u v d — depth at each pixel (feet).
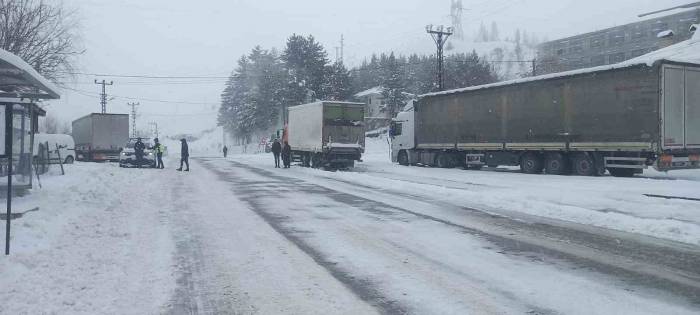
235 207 41.91
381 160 134.51
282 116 255.09
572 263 23.79
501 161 86.38
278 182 65.82
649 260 24.36
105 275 21.12
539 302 18.29
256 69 314.35
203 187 58.34
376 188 58.29
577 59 296.10
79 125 146.82
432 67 282.97
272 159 148.36
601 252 26.02
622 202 44.37
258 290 19.66
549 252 26.00
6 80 35.06
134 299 18.39
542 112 78.13
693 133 66.49
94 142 130.21
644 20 265.34
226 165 111.86
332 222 34.78
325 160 93.04
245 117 289.12
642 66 64.80
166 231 30.94
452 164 98.43
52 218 31.55
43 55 87.04
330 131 93.04
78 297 18.34
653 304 18.06
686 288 19.92
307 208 41.60
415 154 106.93
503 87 84.89
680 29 249.75
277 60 312.50
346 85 235.61
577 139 73.05
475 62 258.16
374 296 18.98
